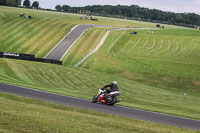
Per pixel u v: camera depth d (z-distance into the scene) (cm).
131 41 10281
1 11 13850
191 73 6419
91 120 1215
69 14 19512
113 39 10288
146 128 1197
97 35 10525
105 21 17038
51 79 3969
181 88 5356
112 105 1906
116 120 1309
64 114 1273
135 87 4278
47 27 10669
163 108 2219
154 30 13812
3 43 8125
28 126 960
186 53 8812
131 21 19675
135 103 2367
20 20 11319
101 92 1920
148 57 7988
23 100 1588
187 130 1305
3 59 5503
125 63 6906
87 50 8206
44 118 1113
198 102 3847
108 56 7569
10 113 1105
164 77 5950
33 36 9181
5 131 869
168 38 11175
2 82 2569
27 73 4178
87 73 4900
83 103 1841
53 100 1834
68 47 8362
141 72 6159
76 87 3594
